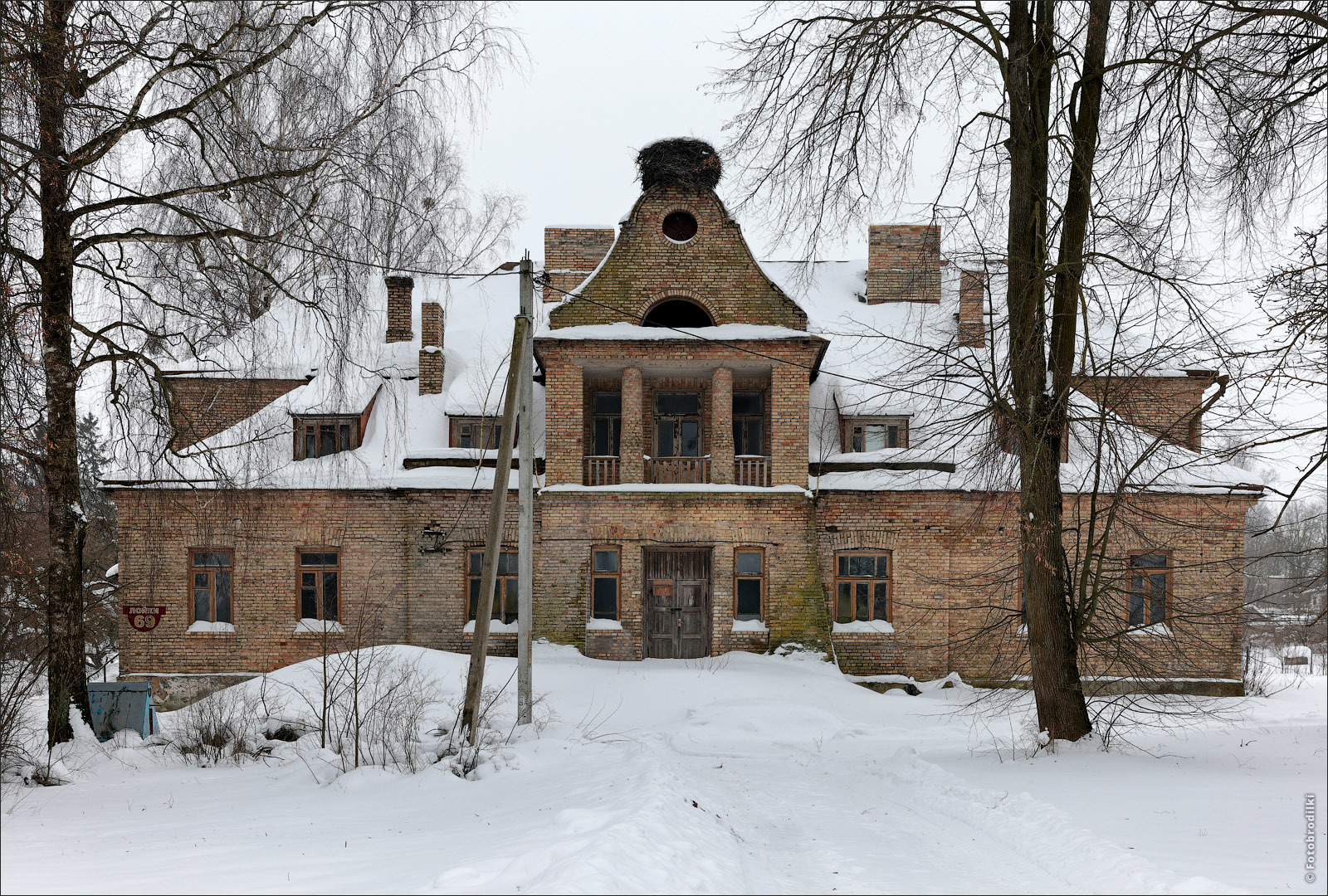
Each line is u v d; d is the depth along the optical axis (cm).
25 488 1485
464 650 2547
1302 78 1370
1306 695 2677
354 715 1533
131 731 1592
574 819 823
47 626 1466
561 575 2542
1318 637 3819
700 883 640
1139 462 1401
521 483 1731
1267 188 1484
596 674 2270
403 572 2572
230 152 1455
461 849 758
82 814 1017
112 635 3123
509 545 2602
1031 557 1508
